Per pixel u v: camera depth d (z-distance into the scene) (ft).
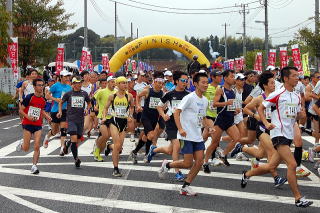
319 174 33.32
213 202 26.68
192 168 28.14
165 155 43.37
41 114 34.78
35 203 26.48
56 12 127.65
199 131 27.86
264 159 41.11
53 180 32.58
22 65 129.29
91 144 50.52
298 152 31.99
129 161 40.27
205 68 50.52
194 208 25.40
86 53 101.40
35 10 125.49
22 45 126.62
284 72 25.50
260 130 30.66
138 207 25.59
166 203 26.45
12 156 42.83
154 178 33.19
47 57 131.54
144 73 52.80
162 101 31.78
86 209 25.22
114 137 33.83
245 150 33.32
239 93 39.45
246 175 29.30
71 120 37.91
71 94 37.96
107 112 35.63
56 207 25.66
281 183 29.99
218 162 37.83
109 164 38.73
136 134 57.98
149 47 113.09
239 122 37.52
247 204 26.27
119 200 27.12
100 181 32.22
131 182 31.91
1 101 89.15
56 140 53.93
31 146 49.08
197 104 27.58
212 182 31.99
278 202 26.76
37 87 33.86
